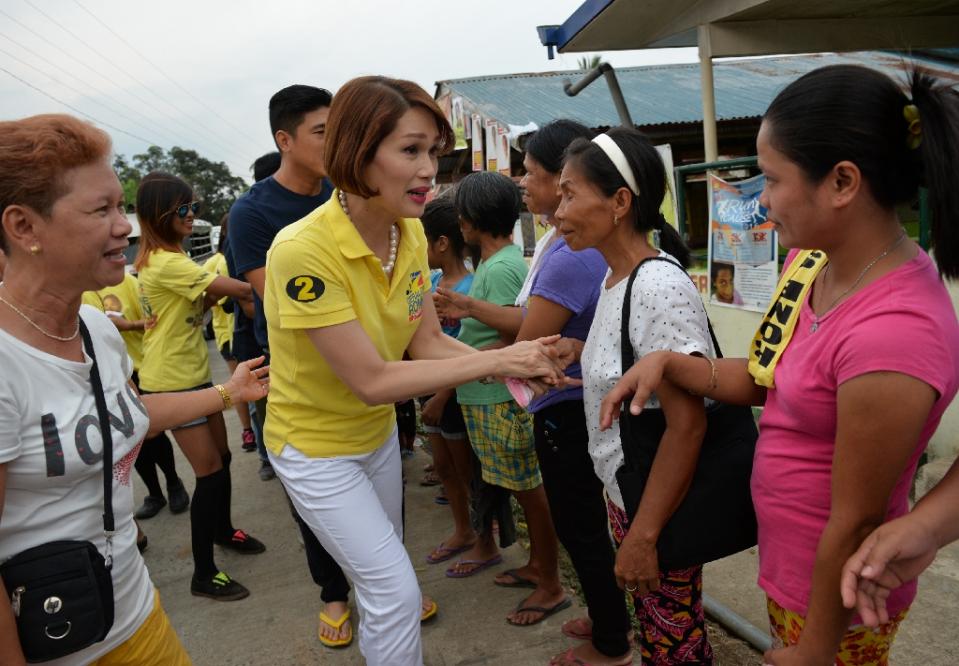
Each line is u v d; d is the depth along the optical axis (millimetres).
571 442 2133
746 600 2742
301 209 2877
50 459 1386
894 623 1330
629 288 1637
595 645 2295
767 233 4543
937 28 5930
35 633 1337
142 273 3518
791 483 1286
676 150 9109
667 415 1513
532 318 2129
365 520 1978
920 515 1062
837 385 1136
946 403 1112
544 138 2207
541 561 2684
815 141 1113
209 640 2818
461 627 2701
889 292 1105
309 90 2709
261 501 4211
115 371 1593
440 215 2988
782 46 5660
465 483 3111
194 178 66562
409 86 1713
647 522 1531
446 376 1769
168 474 4141
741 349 4941
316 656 2658
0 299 1395
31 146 1316
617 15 5641
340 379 1844
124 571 1557
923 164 1074
